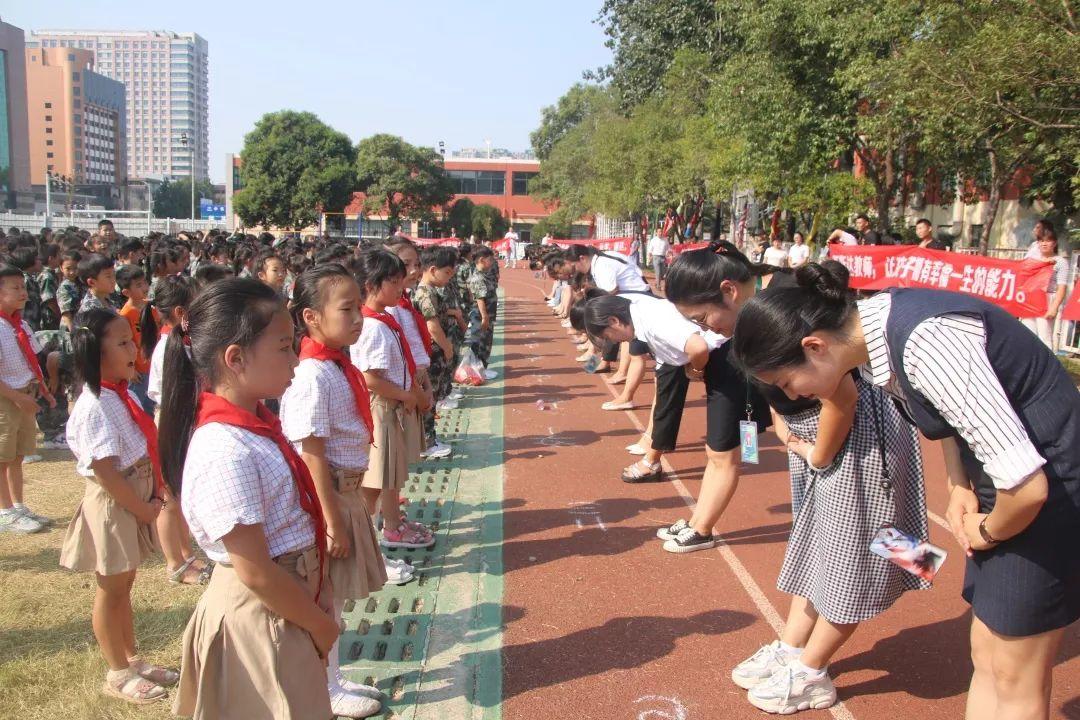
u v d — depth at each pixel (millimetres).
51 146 103750
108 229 11477
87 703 3213
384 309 4398
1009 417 2039
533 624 3912
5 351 4949
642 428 7762
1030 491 2016
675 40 26516
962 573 4508
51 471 6203
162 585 4328
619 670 3516
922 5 11609
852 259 10281
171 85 142625
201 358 2195
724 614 4031
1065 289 9938
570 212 44938
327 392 3117
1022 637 2250
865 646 3723
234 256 9273
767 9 15008
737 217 26031
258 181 45188
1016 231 17672
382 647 3723
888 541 2793
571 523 5234
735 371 4449
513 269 39375
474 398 9109
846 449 2934
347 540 3162
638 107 28781
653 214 35625
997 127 11195
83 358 3186
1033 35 9211
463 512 5434
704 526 4727
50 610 4016
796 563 3287
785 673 3238
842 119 14953
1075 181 10570
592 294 7809
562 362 11625
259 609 2242
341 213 46875
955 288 9500
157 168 144500
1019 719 2318
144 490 3395
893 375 2277
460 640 3748
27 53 102750
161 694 3309
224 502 2086
